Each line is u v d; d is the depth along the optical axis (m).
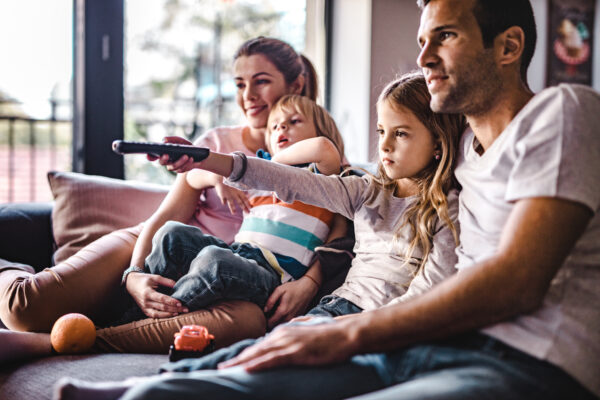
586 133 0.86
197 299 1.38
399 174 1.36
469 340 0.88
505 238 0.86
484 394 0.77
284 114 1.76
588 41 4.32
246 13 4.24
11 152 3.73
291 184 1.32
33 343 1.31
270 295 1.49
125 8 2.67
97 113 2.63
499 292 0.83
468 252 1.05
